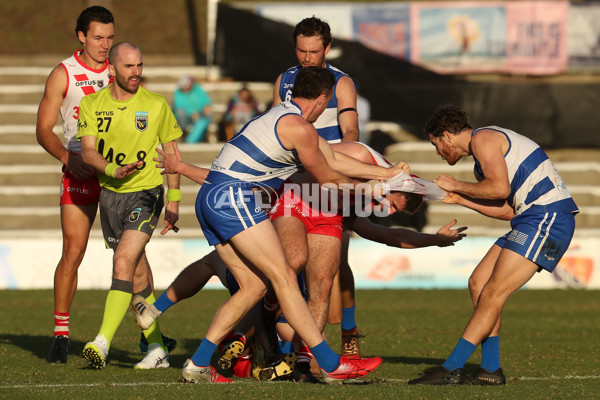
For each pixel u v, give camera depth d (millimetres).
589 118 61562
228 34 66438
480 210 21797
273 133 19344
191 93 60344
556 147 61688
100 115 22844
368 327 33719
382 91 61719
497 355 20844
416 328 33469
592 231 52625
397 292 45812
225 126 59312
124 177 22938
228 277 22656
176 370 22812
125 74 22562
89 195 24547
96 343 21578
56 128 60531
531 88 61219
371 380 20766
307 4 66562
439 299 43094
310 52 24359
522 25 67000
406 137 61062
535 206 20531
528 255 20234
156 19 83062
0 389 19109
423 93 61375
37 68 69625
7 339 29047
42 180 58406
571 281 48250
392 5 66500
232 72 68188
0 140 61875
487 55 67062
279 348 22031
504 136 20766
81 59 24703
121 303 21953
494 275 20500
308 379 20938
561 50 67375
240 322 21844
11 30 80062
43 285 46906
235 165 19609
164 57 75188
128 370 22797
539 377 22266
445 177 20875
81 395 18359
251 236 19297
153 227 23016
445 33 66750
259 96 65312
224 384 19812
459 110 21344
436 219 53969
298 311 19438
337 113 24453
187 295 23172
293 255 20562
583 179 58531
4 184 58062
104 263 47188
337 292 23250
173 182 23484
